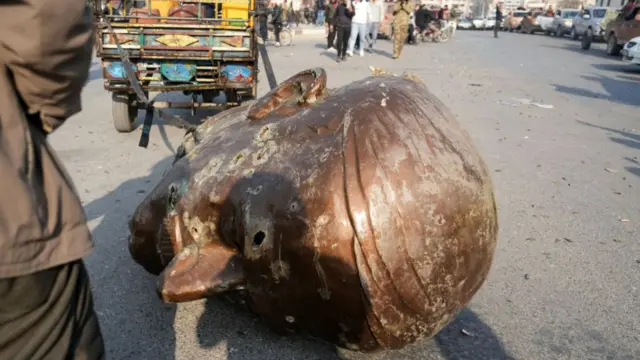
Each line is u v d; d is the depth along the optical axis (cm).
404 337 262
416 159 252
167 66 766
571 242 484
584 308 375
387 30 2988
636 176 690
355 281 243
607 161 753
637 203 590
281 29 2494
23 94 151
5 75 147
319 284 251
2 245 139
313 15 4994
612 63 2100
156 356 310
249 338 324
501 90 1342
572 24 3506
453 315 277
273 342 321
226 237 283
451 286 258
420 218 245
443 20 3166
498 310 368
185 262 286
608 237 497
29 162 151
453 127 286
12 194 143
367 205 241
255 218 264
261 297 276
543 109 1121
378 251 239
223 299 351
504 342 332
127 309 356
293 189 256
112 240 460
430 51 2392
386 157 249
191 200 297
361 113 265
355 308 249
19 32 139
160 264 339
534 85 1447
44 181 157
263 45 587
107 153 725
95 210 525
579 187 637
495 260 445
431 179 251
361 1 1992
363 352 278
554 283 409
